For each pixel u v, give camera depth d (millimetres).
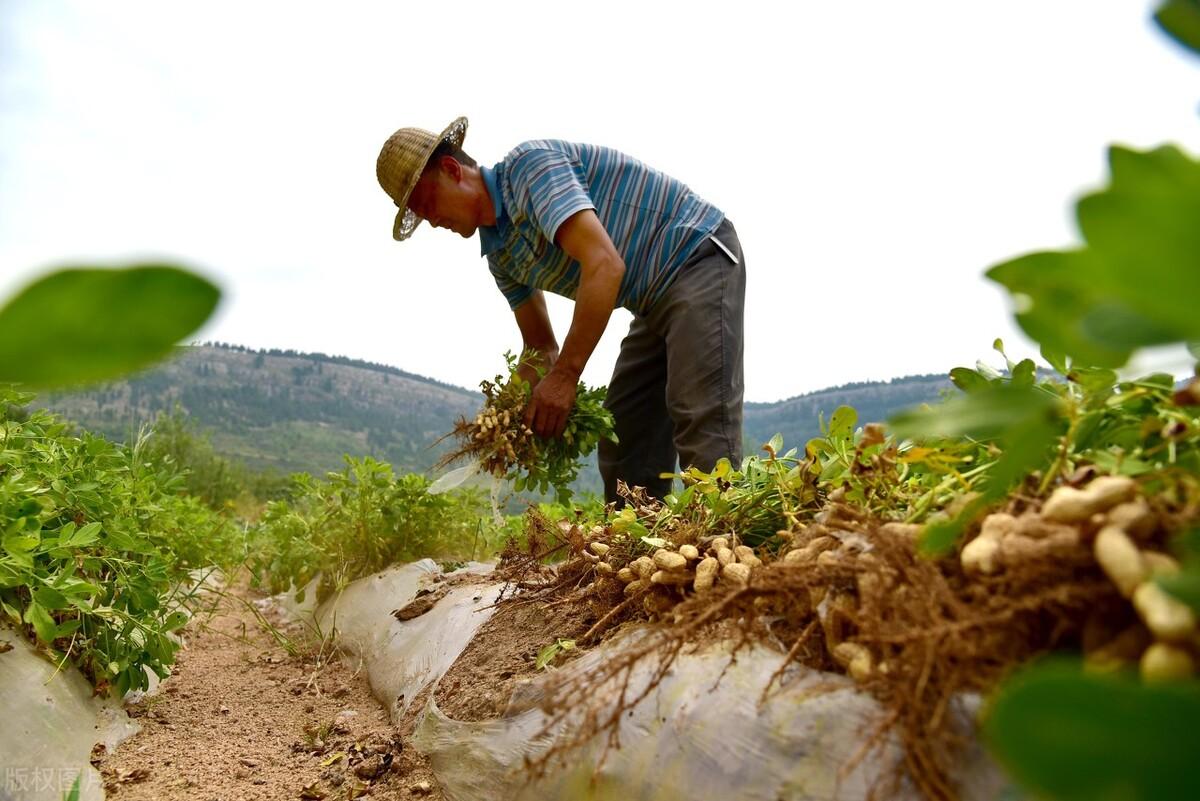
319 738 2158
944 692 920
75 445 2436
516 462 3146
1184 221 337
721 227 3424
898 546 1060
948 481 1271
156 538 3090
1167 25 512
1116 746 406
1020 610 901
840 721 1049
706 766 1132
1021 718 419
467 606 2539
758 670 1211
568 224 3115
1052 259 691
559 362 3092
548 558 2180
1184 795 402
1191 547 631
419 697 2180
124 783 1841
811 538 1372
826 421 1757
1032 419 763
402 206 3461
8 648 1883
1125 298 368
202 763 1993
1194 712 401
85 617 2131
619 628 1682
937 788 913
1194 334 360
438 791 1688
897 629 1015
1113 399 1127
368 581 3453
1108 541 788
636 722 1276
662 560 1524
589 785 1286
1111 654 794
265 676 2863
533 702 1586
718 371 3270
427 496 3660
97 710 2096
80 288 230
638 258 3363
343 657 3029
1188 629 682
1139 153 507
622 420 3873
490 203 3498
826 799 997
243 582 5109
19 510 1852
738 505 1791
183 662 3010
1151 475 882
